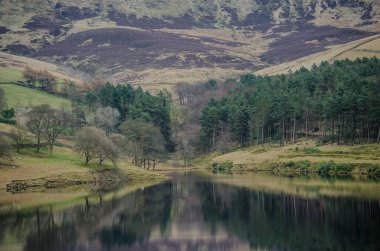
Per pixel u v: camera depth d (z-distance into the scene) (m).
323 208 91.50
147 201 110.12
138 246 72.88
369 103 156.62
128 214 95.62
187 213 96.38
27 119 172.38
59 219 89.12
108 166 153.00
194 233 80.19
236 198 110.69
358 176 138.62
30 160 143.25
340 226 76.31
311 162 158.25
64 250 69.56
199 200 110.81
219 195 116.56
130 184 140.88
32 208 98.31
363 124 171.25
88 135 147.50
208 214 95.00
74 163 147.38
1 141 130.25
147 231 82.19
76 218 90.38
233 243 73.31
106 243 73.81
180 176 164.88
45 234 78.12
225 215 93.31
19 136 151.75
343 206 91.75
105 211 97.75
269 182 135.00
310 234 73.31
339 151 161.75
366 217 81.50
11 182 122.75
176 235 78.88
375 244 65.25
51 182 129.00
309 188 117.81
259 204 101.44
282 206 97.00
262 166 171.38
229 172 174.62
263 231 78.56
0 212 94.00
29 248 69.81
